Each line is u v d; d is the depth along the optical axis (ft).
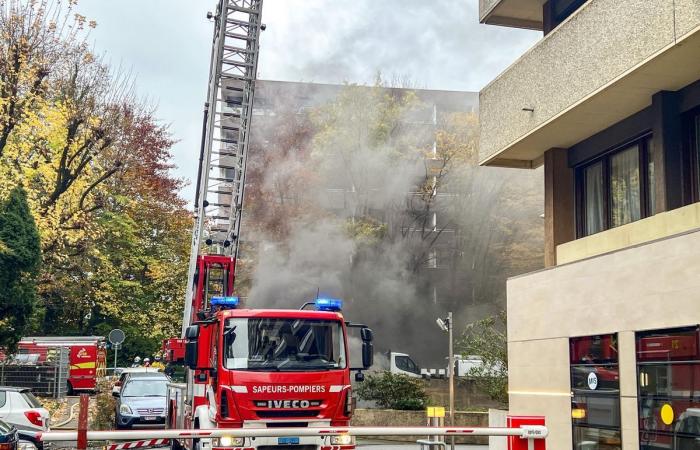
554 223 48.49
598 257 38.91
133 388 71.46
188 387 43.37
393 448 60.95
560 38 41.73
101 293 116.06
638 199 42.42
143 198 132.46
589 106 40.34
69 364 103.04
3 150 75.66
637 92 38.29
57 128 78.59
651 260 34.65
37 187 82.23
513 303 47.80
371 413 72.18
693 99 37.17
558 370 42.29
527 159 52.54
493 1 52.31
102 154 98.02
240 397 35.32
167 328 123.65
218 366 35.99
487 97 50.85
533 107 44.68
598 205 46.78
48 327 123.44
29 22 81.92
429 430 25.43
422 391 76.89
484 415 69.82
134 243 126.93
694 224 33.83
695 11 30.81
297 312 37.65
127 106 103.50
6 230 65.05
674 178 37.65
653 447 34.12
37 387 94.73
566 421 41.32
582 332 40.04
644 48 34.24
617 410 36.83
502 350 75.66
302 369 36.47
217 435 25.40
